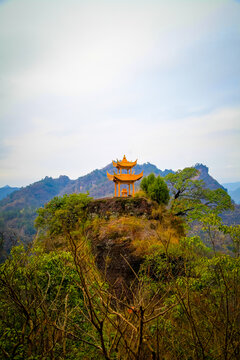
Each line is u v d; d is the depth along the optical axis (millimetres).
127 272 17312
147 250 17734
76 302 5289
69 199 27719
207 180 179750
